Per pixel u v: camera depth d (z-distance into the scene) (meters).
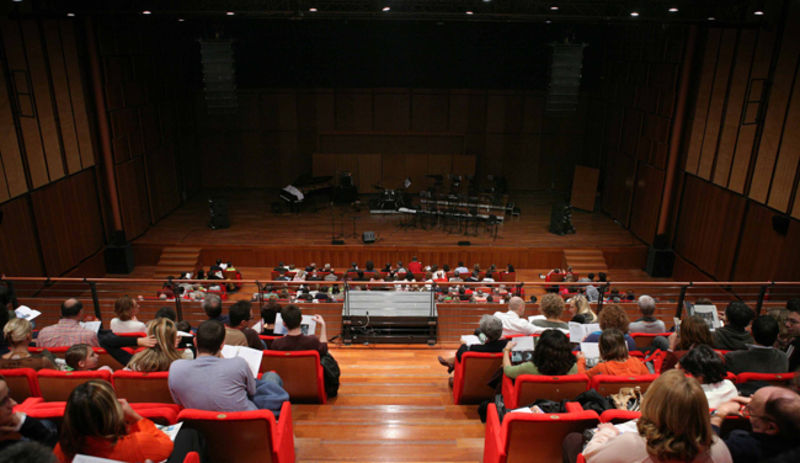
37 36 14.92
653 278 19.03
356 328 9.98
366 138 26.25
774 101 13.62
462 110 25.78
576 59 15.81
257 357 4.21
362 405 5.44
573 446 3.19
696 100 17.16
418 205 23.19
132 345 5.02
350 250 19.58
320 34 24.53
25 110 14.55
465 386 5.30
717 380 3.35
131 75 19.45
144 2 15.91
